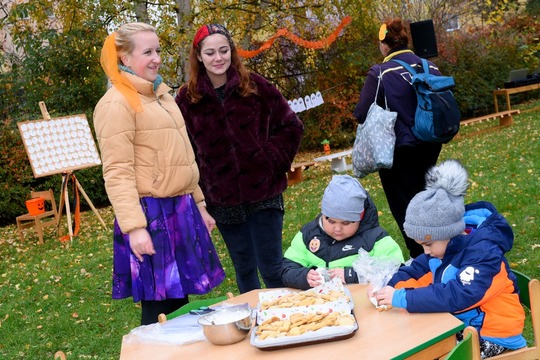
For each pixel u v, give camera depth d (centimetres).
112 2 1188
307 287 314
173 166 328
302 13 1453
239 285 414
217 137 377
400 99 448
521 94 1902
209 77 375
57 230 943
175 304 349
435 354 235
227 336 246
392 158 441
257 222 388
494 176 875
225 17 1245
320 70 1603
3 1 1638
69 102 1341
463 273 256
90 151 945
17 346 505
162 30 1165
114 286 334
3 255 870
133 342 264
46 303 600
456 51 1775
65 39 1329
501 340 265
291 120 388
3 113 1355
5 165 1148
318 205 884
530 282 261
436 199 266
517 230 605
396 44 472
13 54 1417
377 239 334
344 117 1611
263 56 1587
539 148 1049
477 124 1602
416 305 253
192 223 335
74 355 477
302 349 232
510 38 1894
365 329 244
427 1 1861
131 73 326
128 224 314
